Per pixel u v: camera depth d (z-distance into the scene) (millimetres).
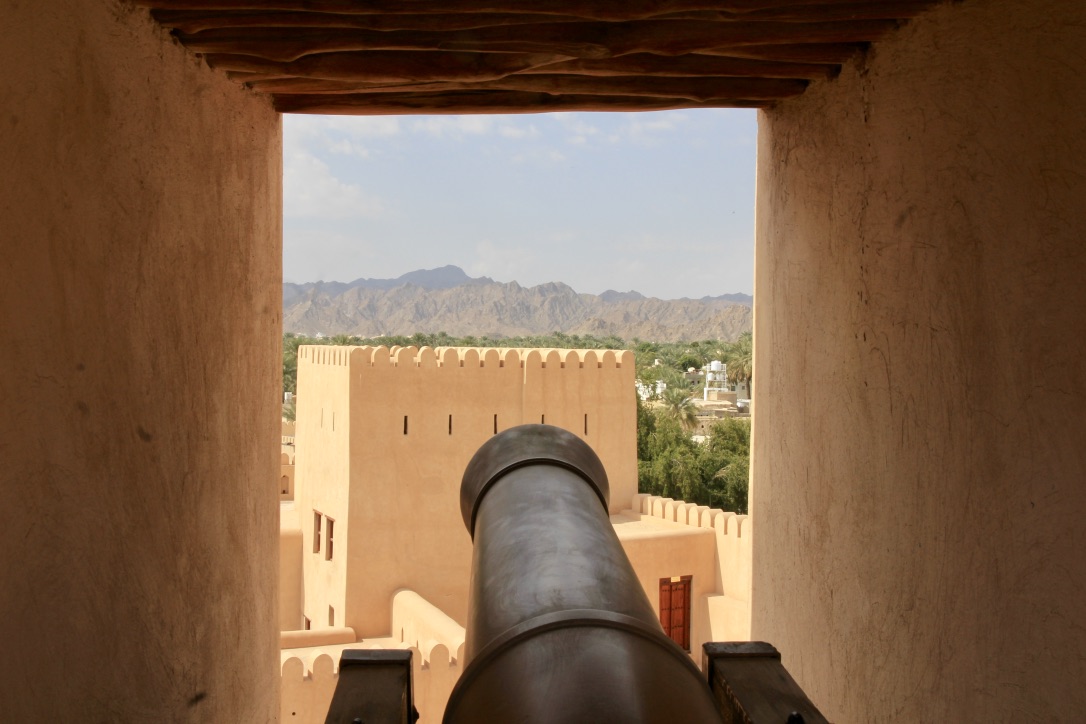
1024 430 2801
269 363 4598
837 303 3979
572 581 2432
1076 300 2588
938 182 3219
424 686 10953
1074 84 2594
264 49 3516
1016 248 2830
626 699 1875
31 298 2551
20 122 2486
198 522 3623
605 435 18047
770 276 4816
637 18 3246
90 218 2834
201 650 3658
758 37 3455
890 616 3547
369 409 15883
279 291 4801
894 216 3504
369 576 15758
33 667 2574
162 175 3297
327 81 4117
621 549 2793
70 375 2742
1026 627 2793
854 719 3828
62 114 2684
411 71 3768
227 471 3953
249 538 4273
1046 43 2705
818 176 4141
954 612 3141
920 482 3344
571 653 2043
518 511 2998
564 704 1858
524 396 17031
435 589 16062
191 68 3543
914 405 3385
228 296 3945
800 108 4309
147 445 3189
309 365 18344
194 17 3281
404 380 16078
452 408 16359
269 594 4656
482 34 3477
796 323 4438
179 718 3436
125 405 3039
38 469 2594
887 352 3568
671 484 27094
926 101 3279
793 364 4484
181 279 3455
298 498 19016
